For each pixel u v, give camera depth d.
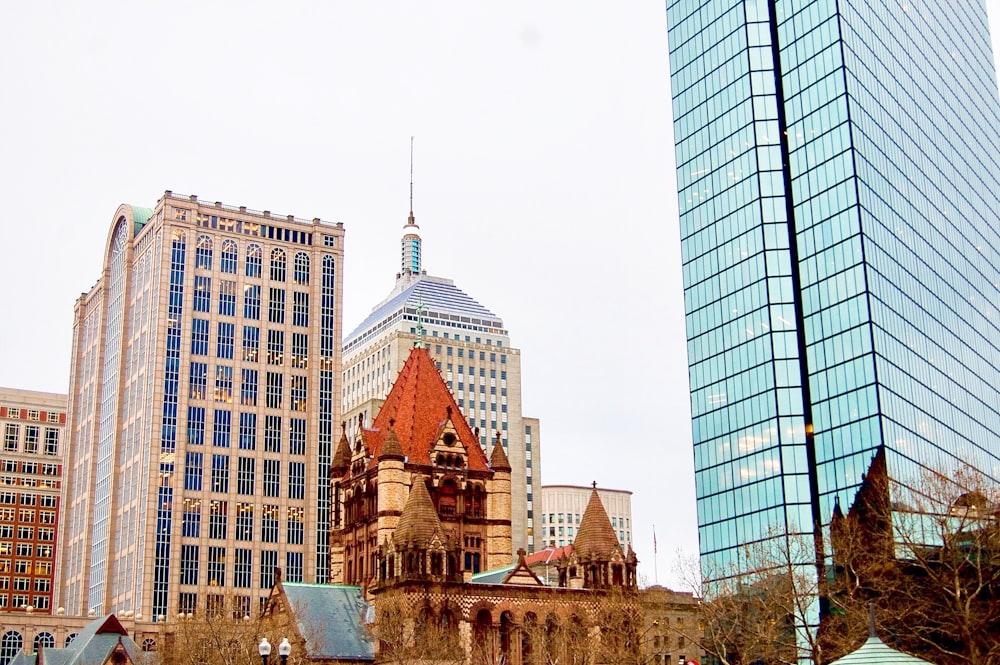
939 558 110.25
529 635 133.75
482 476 153.38
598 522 148.12
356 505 154.12
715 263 166.62
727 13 172.50
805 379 151.38
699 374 165.88
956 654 101.06
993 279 196.75
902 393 147.50
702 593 130.75
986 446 175.12
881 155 158.50
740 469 154.88
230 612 175.38
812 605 130.00
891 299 151.12
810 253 154.25
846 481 142.62
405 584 130.88
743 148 165.00
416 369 159.62
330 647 134.50
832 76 155.88
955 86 194.75
